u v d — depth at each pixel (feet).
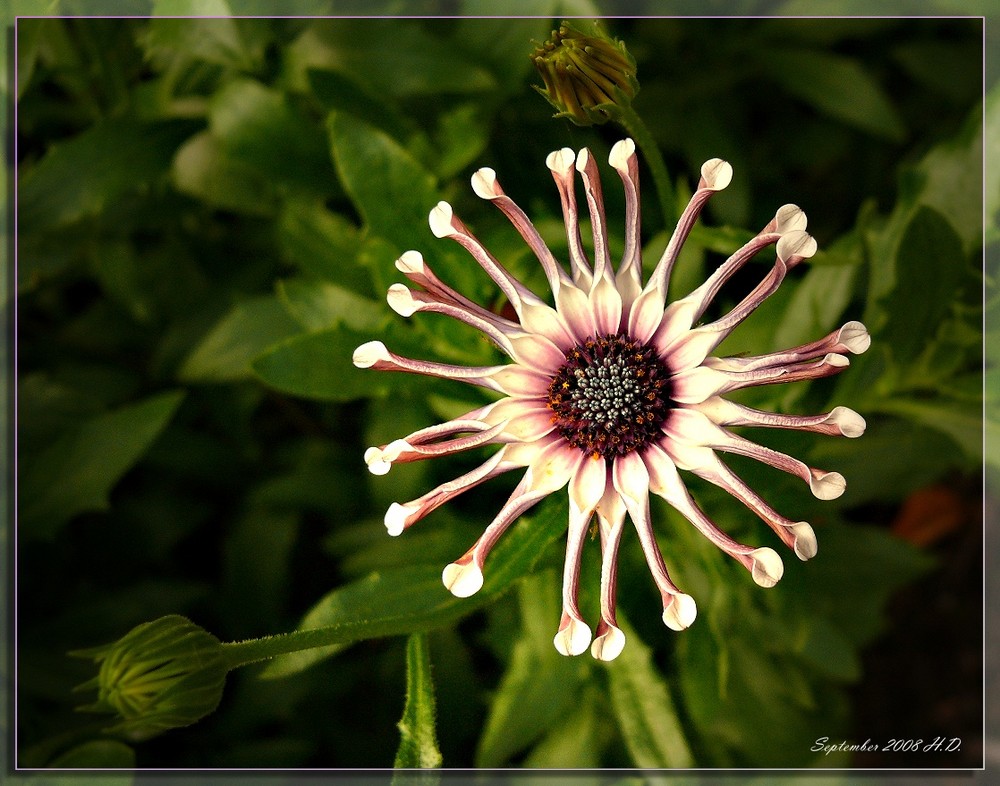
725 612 1.39
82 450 1.50
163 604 1.55
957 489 1.63
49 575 1.56
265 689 1.54
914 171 1.47
